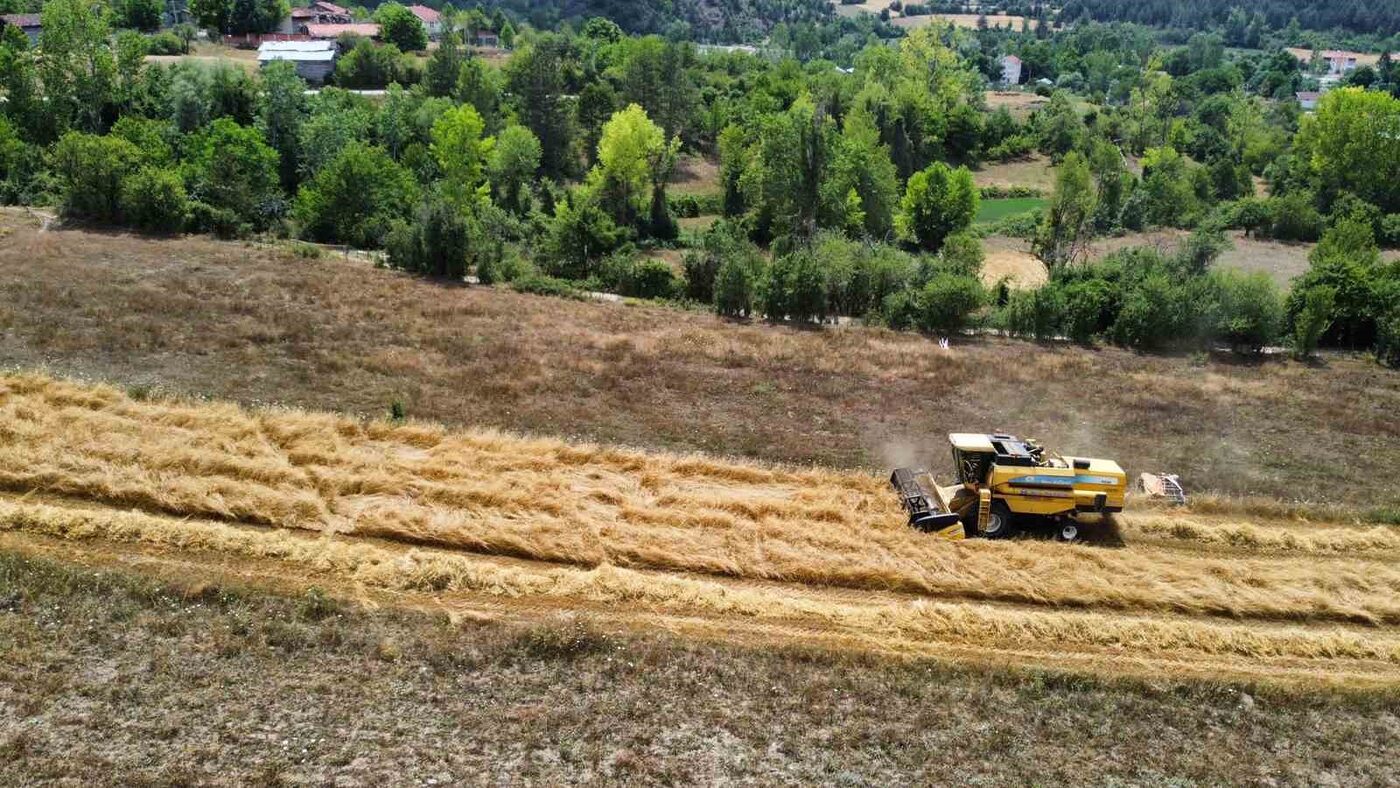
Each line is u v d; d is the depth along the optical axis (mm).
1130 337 44062
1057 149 111750
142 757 14242
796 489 24391
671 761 14961
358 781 14102
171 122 71500
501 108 92625
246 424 24703
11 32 80438
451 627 17734
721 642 18031
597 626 18250
